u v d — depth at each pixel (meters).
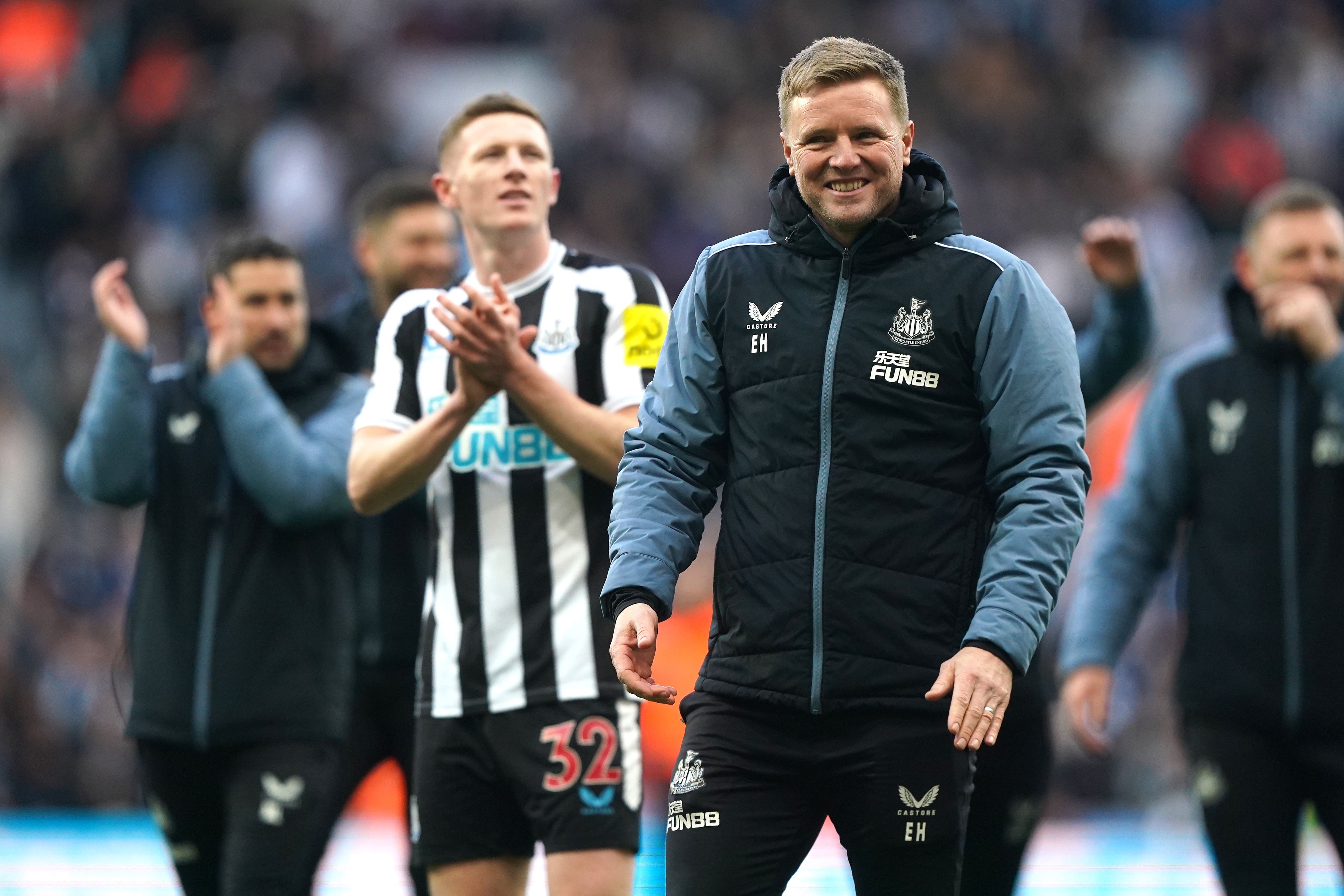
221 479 16.91
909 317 11.40
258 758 16.55
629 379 14.60
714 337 11.95
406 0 62.91
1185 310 49.03
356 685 17.97
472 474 14.56
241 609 16.67
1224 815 16.12
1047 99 58.41
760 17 59.59
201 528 16.84
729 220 52.62
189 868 17.28
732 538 11.61
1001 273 11.40
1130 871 23.84
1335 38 60.06
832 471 11.32
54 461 46.22
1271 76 57.75
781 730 11.34
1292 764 16.14
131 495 16.95
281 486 16.45
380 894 22.06
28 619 38.03
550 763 14.04
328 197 53.28
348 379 18.36
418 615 18.05
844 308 11.50
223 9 59.75
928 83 57.34
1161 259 51.50
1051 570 10.88
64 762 36.19
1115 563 17.58
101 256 52.16
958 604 11.26
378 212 18.95
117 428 16.77
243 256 17.69
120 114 57.62
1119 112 59.97
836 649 11.16
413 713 18.00
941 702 11.14
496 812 14.47
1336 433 16.19
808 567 11.24
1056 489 11.05
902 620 11.16
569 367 14.74
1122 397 39.50
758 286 11.76
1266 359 16.75
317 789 16.62
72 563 39.75
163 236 52.47
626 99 55.12
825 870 23.30
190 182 53.84
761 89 57.81
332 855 25.55
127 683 17.48
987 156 55.28
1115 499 17.80
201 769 16.80
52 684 37.03
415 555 18.12
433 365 14.83
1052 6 61.50
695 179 53.91
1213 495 16.67
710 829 11.30
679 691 31.22
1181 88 61.38
